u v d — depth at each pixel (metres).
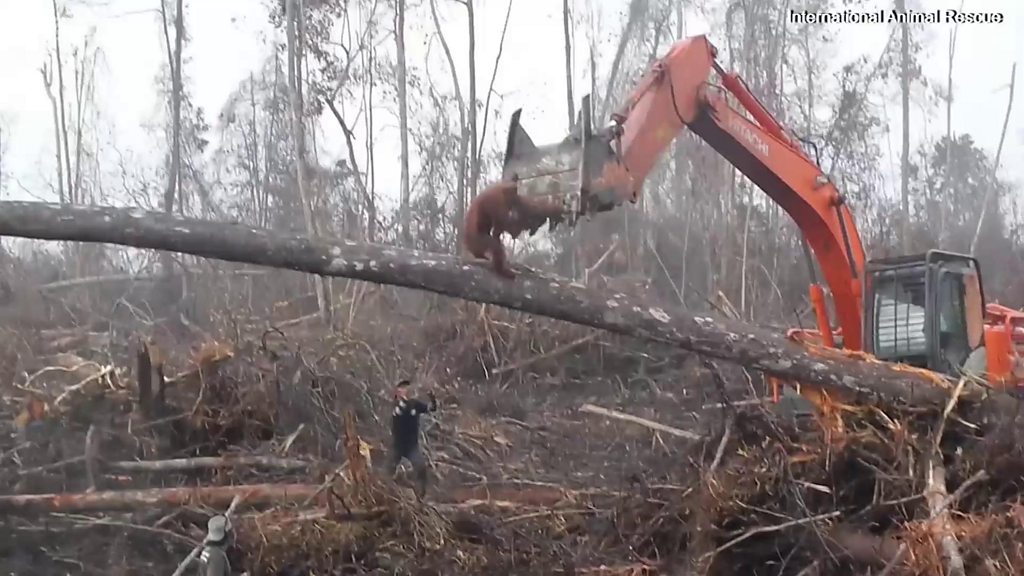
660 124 6.73
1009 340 7.59
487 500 7.48
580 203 5.46
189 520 7.35
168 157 27.95
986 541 5.95
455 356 12.84
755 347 6.25
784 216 23.56
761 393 9.65
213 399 9.00
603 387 12.52
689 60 7.01
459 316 13.35
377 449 8.58
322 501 7.37
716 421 8.12
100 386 9.15
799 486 6.54
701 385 10.10
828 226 8.06
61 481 8.08
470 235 5.35
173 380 9.09
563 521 7.03
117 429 8.66
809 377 6.44
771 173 7.77
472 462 8.88
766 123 7.94
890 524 6.56
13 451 8.25
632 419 8.80
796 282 21.44
